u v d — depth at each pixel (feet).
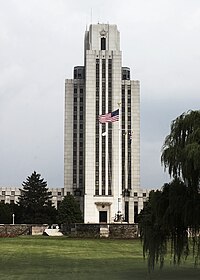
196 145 110.01
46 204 565.12
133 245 244.42
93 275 125.59
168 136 118.42
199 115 116.57
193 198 112.57
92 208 612.29
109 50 650.02
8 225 371.76
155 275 123.54
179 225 115.75
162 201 116.37
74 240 287.69
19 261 164.14
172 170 115.24
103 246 237.66
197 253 116.98
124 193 643.86
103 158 624.18
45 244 252.01
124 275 125.08
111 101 638.94
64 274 127.95
